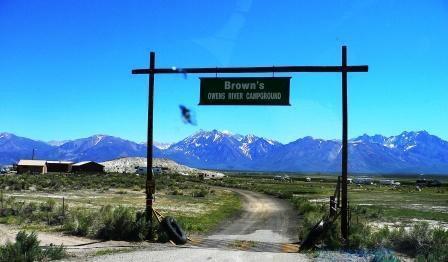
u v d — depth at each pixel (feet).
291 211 145.89
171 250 52.75
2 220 83.97
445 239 55.47
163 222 61.93
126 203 148.56
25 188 208.23
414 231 57.16
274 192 263.29
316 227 58.54
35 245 46.42
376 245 55.72
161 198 188.34
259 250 56.80
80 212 87.20
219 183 428.15
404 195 281.74
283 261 46.50
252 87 60.90
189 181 438.81
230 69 61.16
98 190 221.05
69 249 52.49
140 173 560.20
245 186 376.89
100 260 44.83
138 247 55.42
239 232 86.38
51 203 103.14
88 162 522.47
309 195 266.57
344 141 58.23
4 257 43.42
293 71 59.77
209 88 61.72
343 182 58.49
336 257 49.06
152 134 64.34
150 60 63.10
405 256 52.26
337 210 61.26
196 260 45.50
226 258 47.29
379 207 162.91
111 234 62.85
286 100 60.23
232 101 61.11
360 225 64.54
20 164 470.80
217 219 113.70
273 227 97.91
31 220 84.74
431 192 345.92
